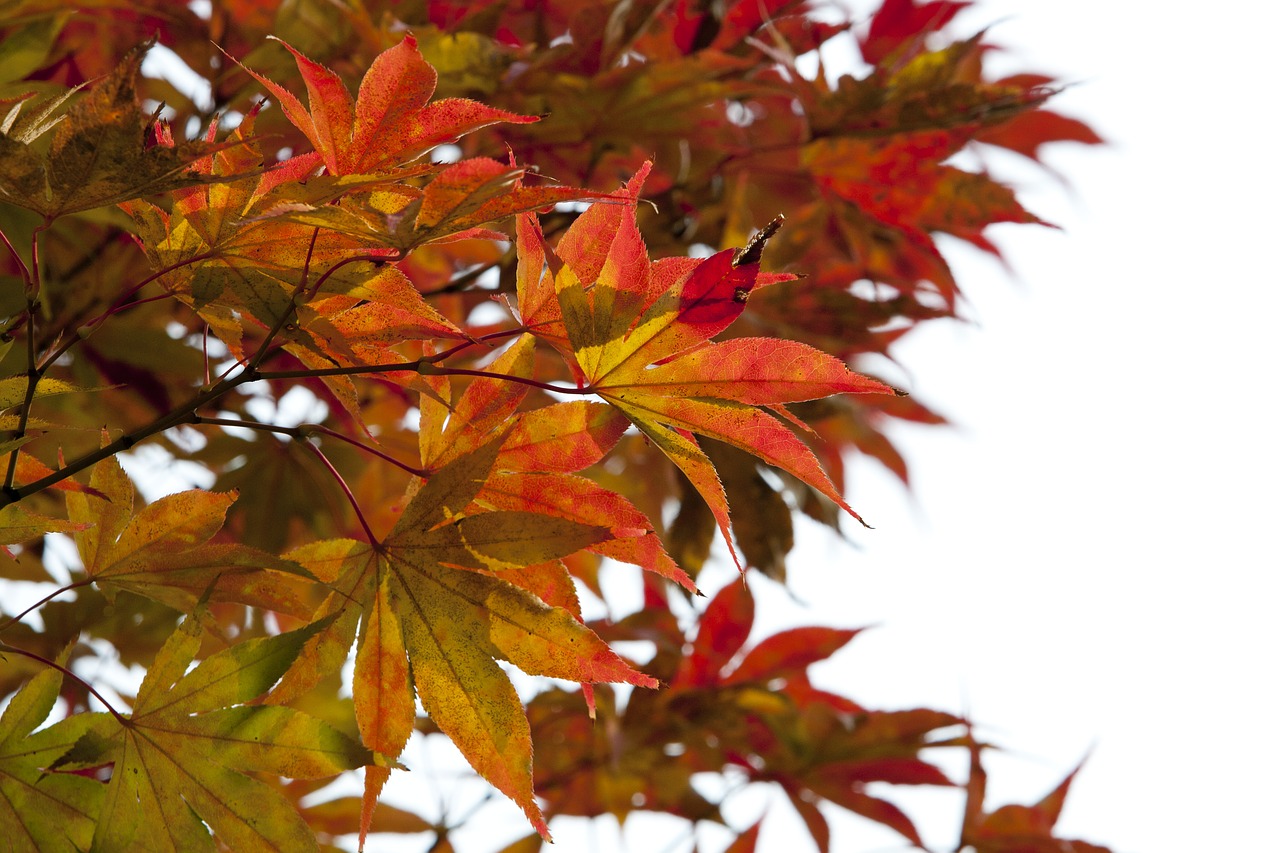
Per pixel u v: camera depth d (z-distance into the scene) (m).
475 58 1.17
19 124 0.97
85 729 0.99
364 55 1.17
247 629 1.20
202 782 0.99
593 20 1.18
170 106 1.19
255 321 1.02
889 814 1.34
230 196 0.98
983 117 1.25
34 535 0.99
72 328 1.16
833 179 1.34
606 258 1.00
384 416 1.28
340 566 1.00
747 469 1.22
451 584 1.00
